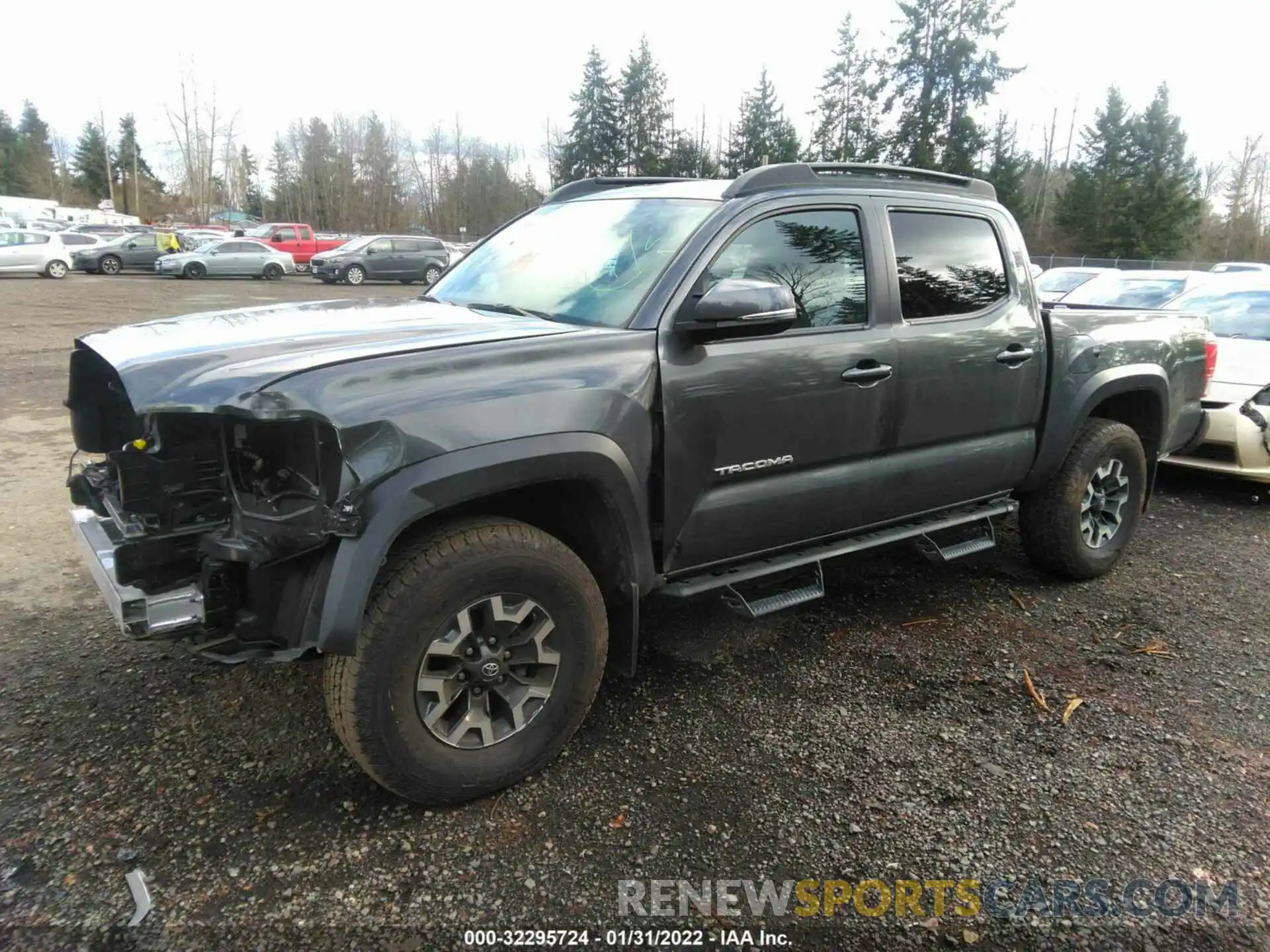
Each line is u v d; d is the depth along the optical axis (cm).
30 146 8250
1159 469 730
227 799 273
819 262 340
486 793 275
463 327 295
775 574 349
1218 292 830
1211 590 464
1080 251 5794
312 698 331
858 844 261
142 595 241
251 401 228
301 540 237
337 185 7456
